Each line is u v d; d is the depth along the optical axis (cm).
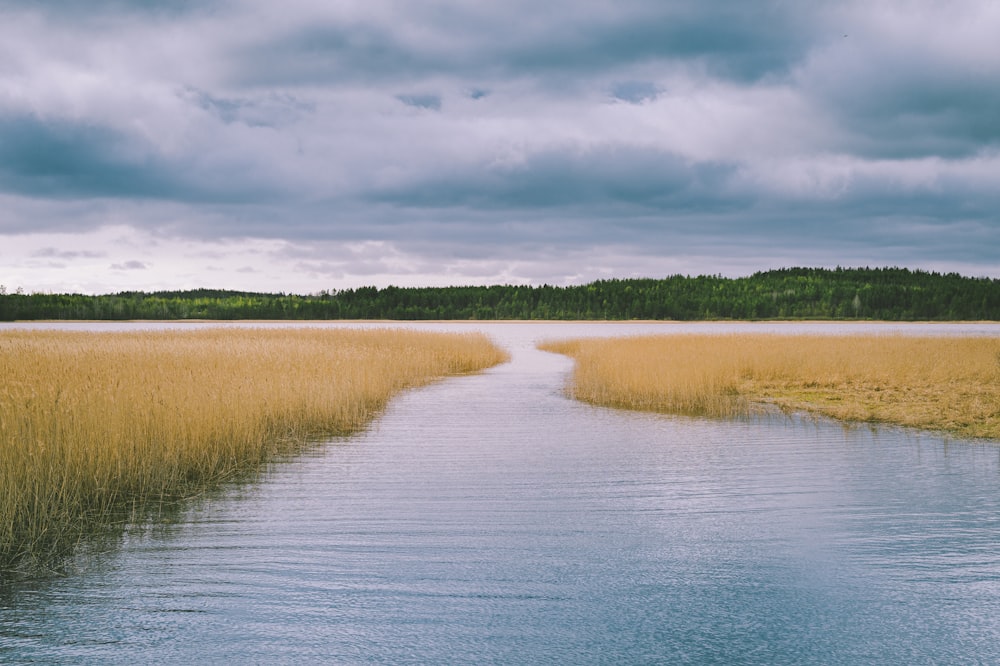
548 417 1429
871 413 1384
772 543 586
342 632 413
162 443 872
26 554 563
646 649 392
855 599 462
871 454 1009
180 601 461
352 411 1437
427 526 639
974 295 17462
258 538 603
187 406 1015
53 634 411
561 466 928
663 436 1184
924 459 969
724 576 506
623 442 1124
